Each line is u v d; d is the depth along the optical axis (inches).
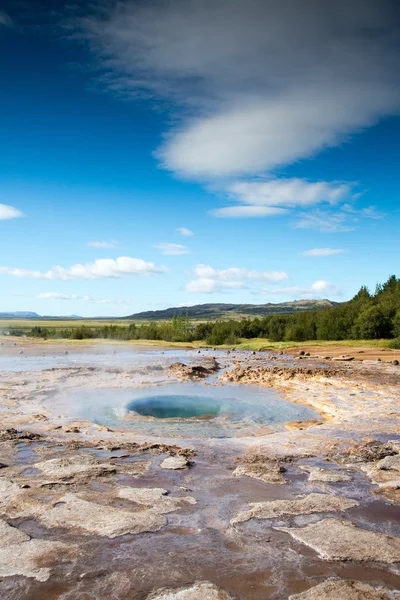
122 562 164.4
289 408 500.4
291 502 220.2
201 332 2129.7
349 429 380.8
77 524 193.8
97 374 737.0
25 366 843.4
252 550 173.8
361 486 244.5
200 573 157.8
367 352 1222.9
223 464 284.8
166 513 206.5
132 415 453.7
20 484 239.9
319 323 1847.9
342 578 155.3
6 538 181.0
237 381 709.9
